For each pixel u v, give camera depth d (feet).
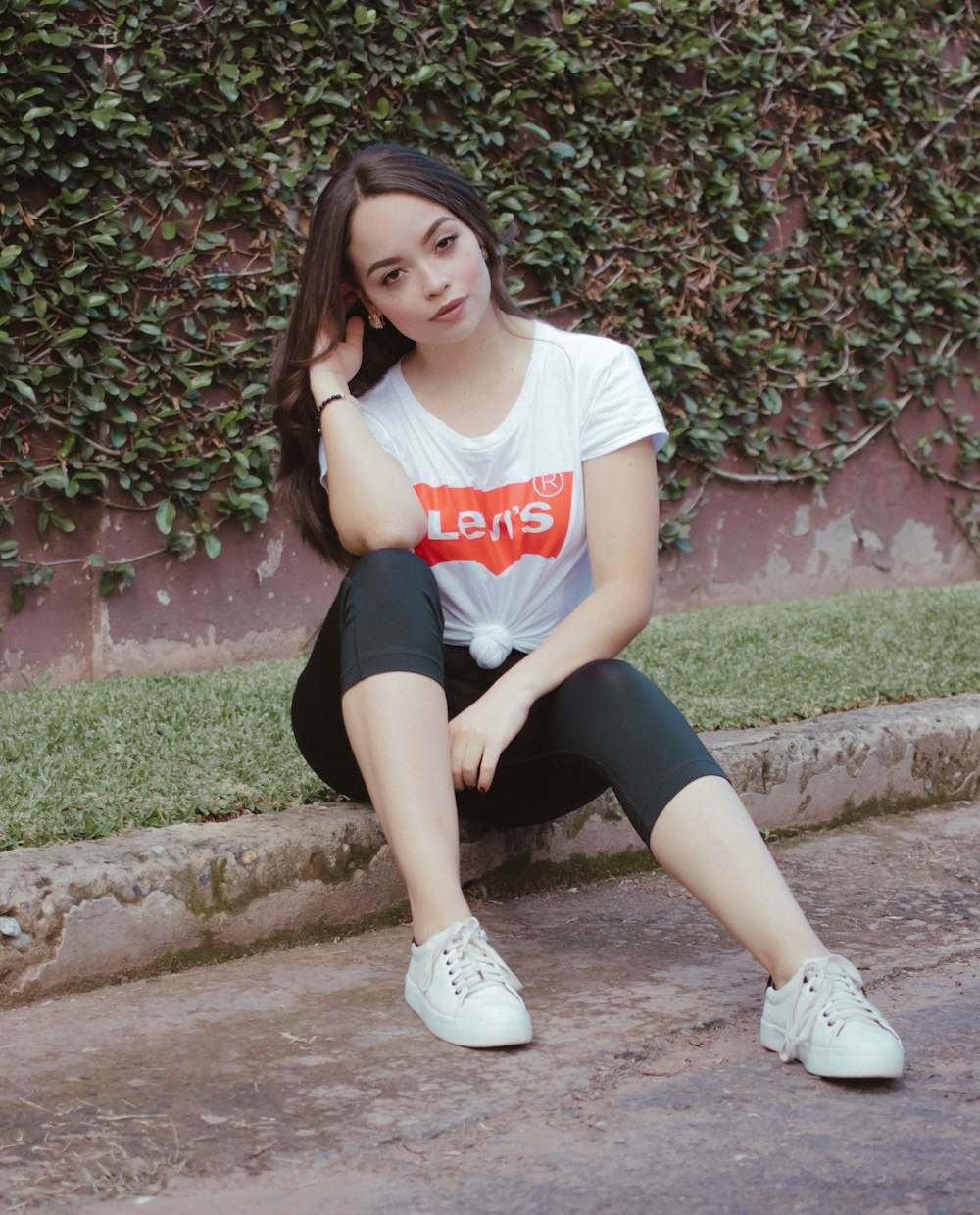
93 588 13.89
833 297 18.85
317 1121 5.20
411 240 6.54
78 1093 5.45
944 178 20.03
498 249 7.03
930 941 7.47
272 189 14.43
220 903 7.01
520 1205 4.59
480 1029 5.83
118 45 13.39
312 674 7.03
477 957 6.02
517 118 15.93
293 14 14.46
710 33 17.51
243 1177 4.78
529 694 6.50
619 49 16.83
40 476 13.35
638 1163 4.88
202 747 9.12
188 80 13.69
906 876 8.72
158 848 6.93
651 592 6.89
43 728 9.70
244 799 7.85
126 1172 4.80
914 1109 5.31
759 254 18.06
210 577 14.48
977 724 10.81
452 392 7.02
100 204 13.42
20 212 13.05
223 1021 6.24
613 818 8.73
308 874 7.32
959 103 20.10
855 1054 5.43
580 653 6.64
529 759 6.77
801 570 18.98
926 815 10.29
